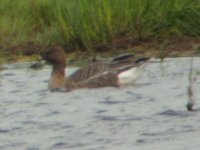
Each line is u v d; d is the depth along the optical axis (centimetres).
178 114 1478
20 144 1364
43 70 1986
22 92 1738
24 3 2288
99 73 1822
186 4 2139
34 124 1470
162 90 1684
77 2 2158
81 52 2131
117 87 1792
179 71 1861
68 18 2158
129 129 1406
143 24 2142
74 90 1783
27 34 2202
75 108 1573
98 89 1781
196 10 2130
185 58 2017
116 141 1349
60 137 1388
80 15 2145
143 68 1828
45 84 1823
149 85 1748
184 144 1312
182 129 1388
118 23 2147
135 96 1648
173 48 2105
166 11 2144
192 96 1564
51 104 1619
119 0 2158
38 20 2245
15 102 1644
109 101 1619
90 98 1664
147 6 2145
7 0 2295
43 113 1545
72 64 2075
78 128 1430
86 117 1495
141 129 1402
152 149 1301
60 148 1330
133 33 2142
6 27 2206
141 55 2072
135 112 1511
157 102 1578
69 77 1823
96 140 1359
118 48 2130
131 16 2147
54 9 2198
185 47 2102
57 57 1833
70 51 2144
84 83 1809
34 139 1385
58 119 1495
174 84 1730
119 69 1820
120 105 1575
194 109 1507
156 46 2120
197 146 1301
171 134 1366
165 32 2141
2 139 1394
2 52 2142
